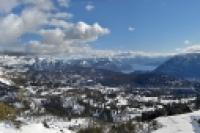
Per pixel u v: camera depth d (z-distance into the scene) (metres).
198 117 133.38
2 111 91.31
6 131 63.28
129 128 114.69
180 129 112.31
